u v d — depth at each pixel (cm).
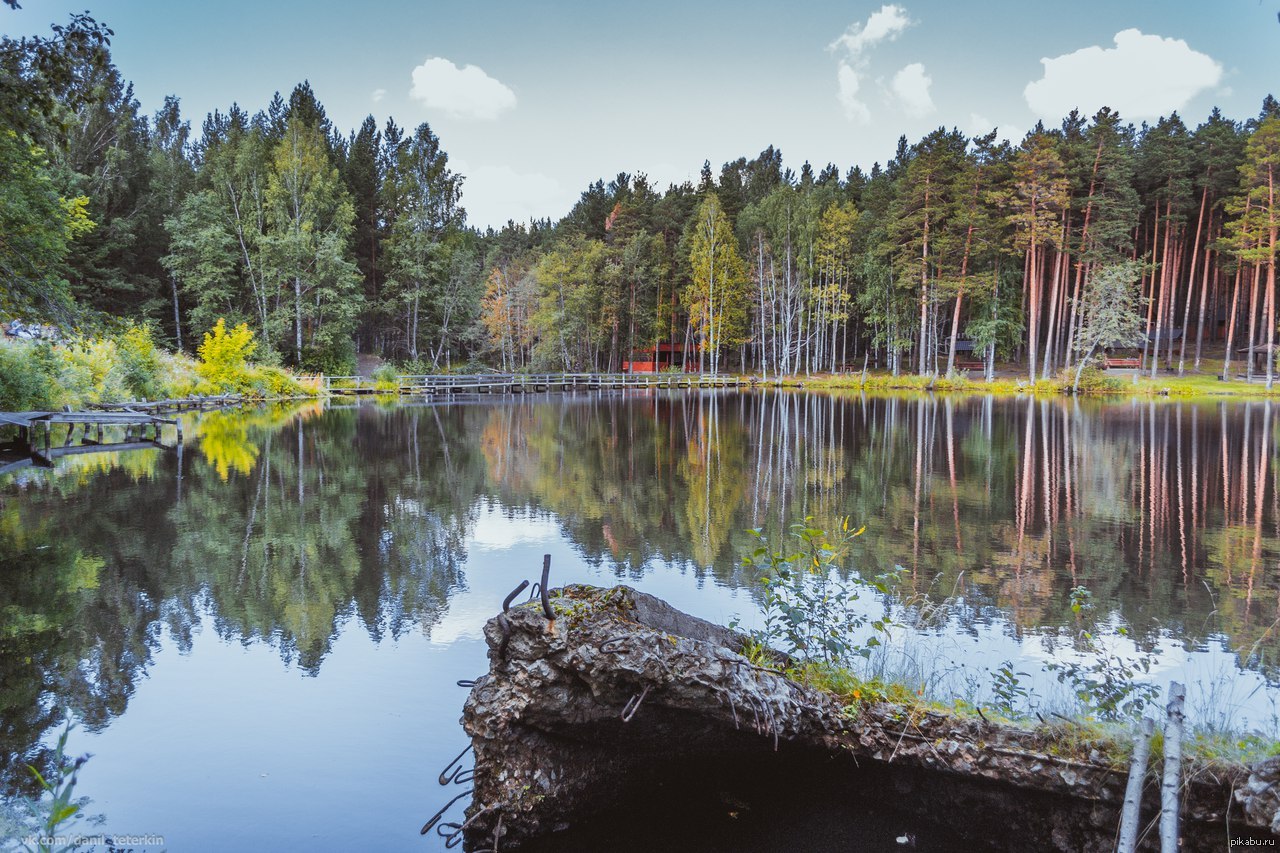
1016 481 1625
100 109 4291
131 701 556
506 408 3706
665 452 2067
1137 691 511
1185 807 333
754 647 474
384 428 2620
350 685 586
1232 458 1959
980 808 382
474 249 8256
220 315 4419
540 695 369
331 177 5069
